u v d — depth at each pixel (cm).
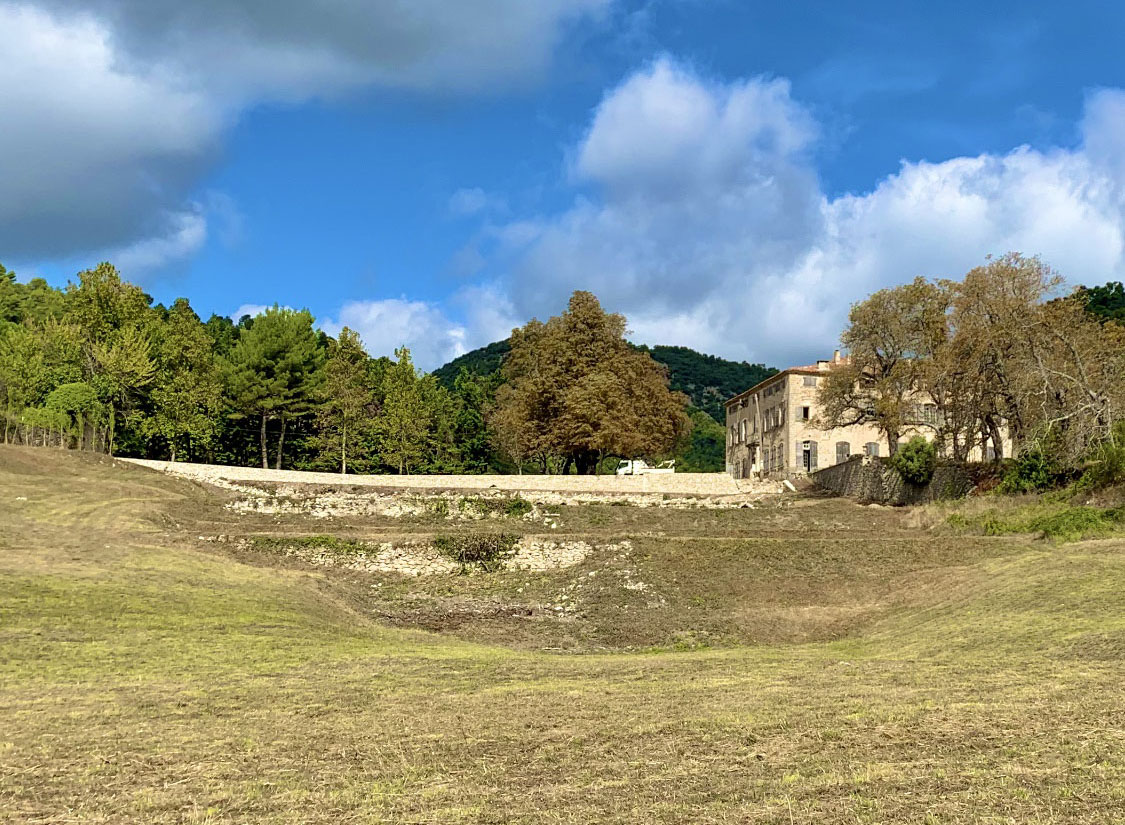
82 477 5866
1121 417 5278
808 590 4034
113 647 2578
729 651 3023
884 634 3164
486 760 1569
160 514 5162
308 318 8150
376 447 8475
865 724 1677
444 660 2670
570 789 1392
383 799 1374
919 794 1272
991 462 6050
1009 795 1240
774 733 1656
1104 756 1383
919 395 7256
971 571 3928
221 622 3022
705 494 6862
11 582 3288
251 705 2019
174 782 1488
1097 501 4831
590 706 1966
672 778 1427
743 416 10656
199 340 8044
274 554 4662
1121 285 10588
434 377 9894
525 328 9675
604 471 10275
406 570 4631
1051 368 5744
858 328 7269
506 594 4275
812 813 1221
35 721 1866
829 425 7525
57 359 7250
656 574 4281
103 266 7619
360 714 1933
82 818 1325
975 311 6259
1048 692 1870
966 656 2497
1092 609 2870
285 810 1342
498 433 9250
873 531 5394
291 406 7850
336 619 3394
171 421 7356
